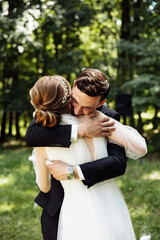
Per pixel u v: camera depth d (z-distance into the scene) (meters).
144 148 1.70
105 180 1.70
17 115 12.96
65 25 9.53
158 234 3.47
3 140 12.51
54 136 1.58
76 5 9.48
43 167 1.73
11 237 3.66
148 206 4.39
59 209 1.74
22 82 9.80
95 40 11.59
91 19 9.97
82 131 1.59
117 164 1.60
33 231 3.83
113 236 1.62
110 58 9.30
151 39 8.64
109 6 10.99
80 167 1.58
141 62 8.16
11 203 4.88
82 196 1.66
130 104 6.16
